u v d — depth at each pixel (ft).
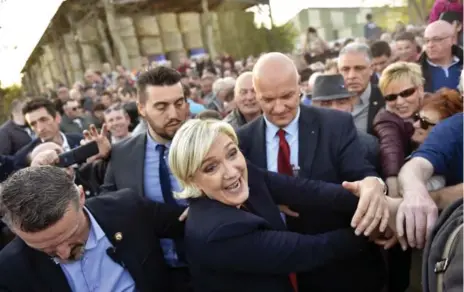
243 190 4.48
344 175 5.80
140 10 69.21
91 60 66.49
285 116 5.78
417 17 30.40
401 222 4.25
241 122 10.32
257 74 5.75
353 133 5.90
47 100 11.41
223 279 4.50
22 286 4.65
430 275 3.01
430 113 5.81
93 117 21.31
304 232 5.69
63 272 4.80
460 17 13.67
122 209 5.32
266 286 4.45
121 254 5.09
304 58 33.88
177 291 6.24
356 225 4.44
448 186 4.83
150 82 6.15
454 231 2.91
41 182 4.07
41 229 3.92
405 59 17.51
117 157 6.72
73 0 61.46
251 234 4.25
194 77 37.37
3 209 4.03
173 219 5.79
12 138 15.62
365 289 5.51
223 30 71.92
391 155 6.15
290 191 5.27
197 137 4.25
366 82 9.99
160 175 6.37
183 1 70.49
